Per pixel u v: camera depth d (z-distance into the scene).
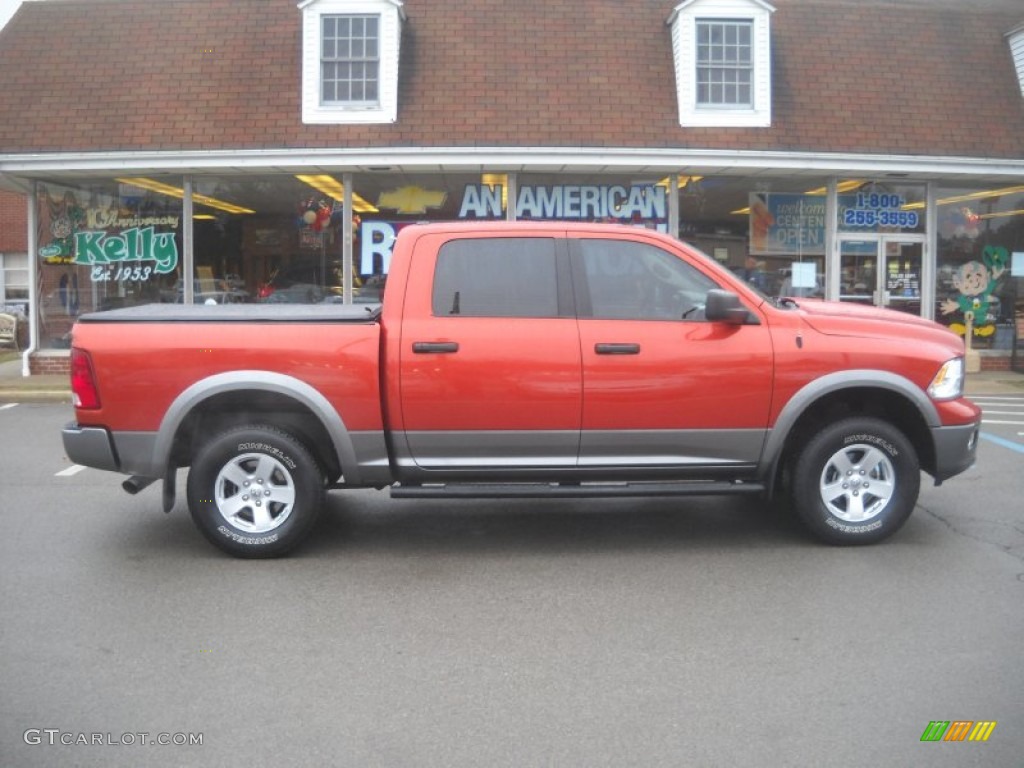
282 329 5.73
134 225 15.34
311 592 5.29
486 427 5.76
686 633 4.66
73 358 5.82
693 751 3.52
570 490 5.81
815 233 15.62
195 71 14.91
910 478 5.98
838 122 14.85
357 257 15.16
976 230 15.95
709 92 14.86
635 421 5.78
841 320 5.97
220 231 15.23
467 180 15.10
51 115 14.59
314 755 3.51
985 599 5.11
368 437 5.77
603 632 4.68
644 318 5.83
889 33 15.77
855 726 3.71
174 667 4.28
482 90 14.66
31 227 15.42
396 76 14.56
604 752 3.52
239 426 5.92
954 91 15.35
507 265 5.86
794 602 5.09
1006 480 7.98
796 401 5.82
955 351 6.04
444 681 4.13
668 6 15.65
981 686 4.05
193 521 6.30
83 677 4.17
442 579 5.52
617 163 14.35
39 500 7.48
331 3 14.57
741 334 5.81
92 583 5.43
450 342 5.70
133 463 5.79
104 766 3.43
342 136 14.26
